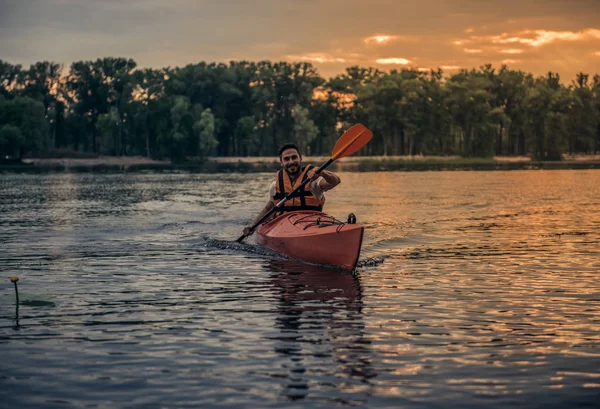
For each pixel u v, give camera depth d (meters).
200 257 9.24
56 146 113.81
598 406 3.73
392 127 112.56
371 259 8.95
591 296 6.48
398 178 39.16
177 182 34.69
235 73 115.25
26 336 5.18
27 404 3.81
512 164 87.81
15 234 11.80
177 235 11.62
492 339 5.01
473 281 7.32
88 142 129.12
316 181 9.73
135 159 107.38
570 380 4.13
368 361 4.51
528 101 118.19
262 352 4.72
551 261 8.63
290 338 5.07
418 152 118.00
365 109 110.75
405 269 8.19
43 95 117.19
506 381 4.12
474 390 3.98
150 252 9.71
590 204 18.11
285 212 9.80
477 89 115.00
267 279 7.58
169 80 111.75
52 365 4.46
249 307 6.14
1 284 7.33
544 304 6.15
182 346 4.88
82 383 4.13
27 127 92.00
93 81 117.75
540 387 4.02
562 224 13.04
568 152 134.25
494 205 17.83
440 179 37.19
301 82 115.88
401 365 4.42
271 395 3.92
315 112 116.62
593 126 124.69
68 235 11.64
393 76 117.25
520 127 123.06
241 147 117.62
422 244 10.38
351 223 8.46
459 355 4.62
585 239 10.74
